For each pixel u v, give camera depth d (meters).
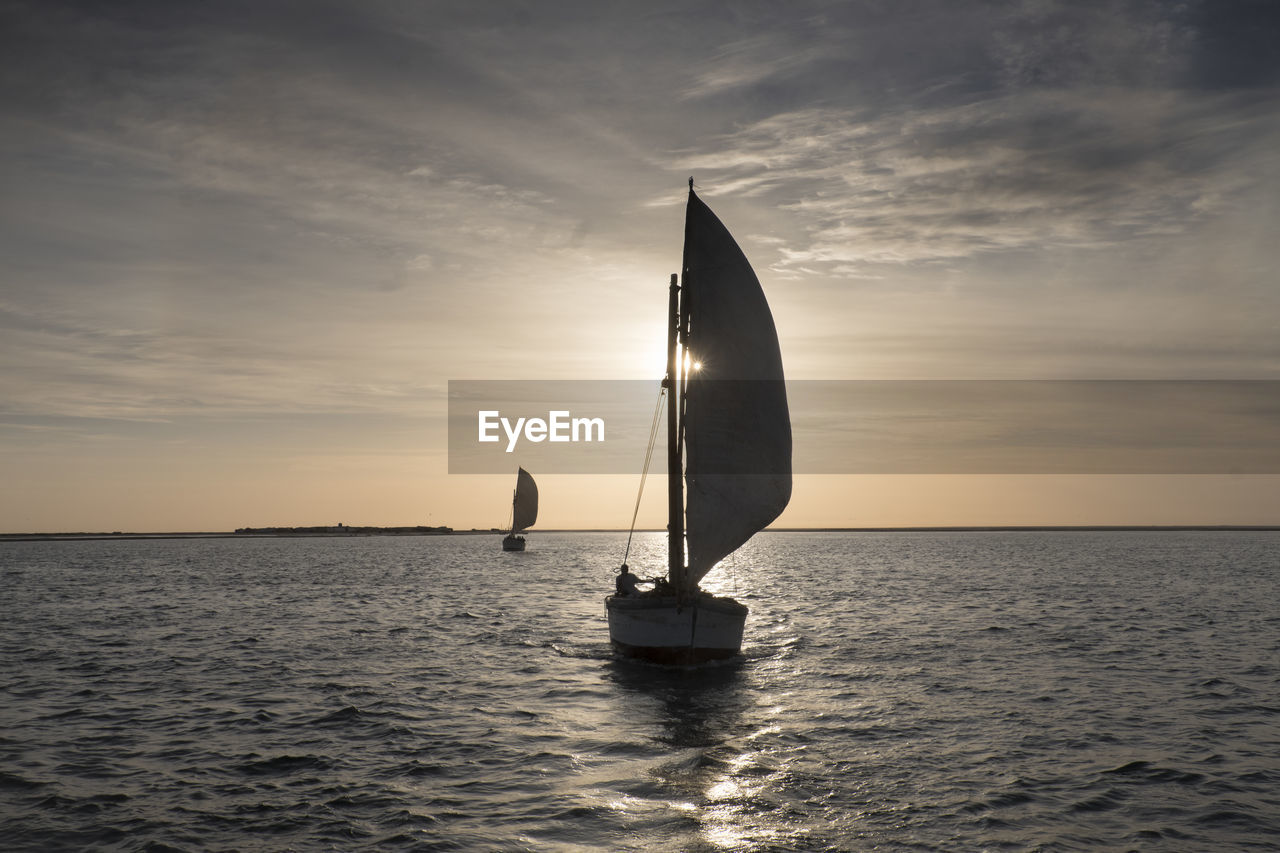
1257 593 57.50
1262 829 14.25
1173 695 24.20
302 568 100.25
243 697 24.55
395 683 26.59
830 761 18.16
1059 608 47.94
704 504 28.66
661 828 14.38
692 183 29.64
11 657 31.98
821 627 40.09
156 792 16.22
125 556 145.12
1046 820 14.66
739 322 29.05
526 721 21.64
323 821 14.72
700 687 25.81
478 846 13.65
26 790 16.33
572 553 155.12
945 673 27.84
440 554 152.25
